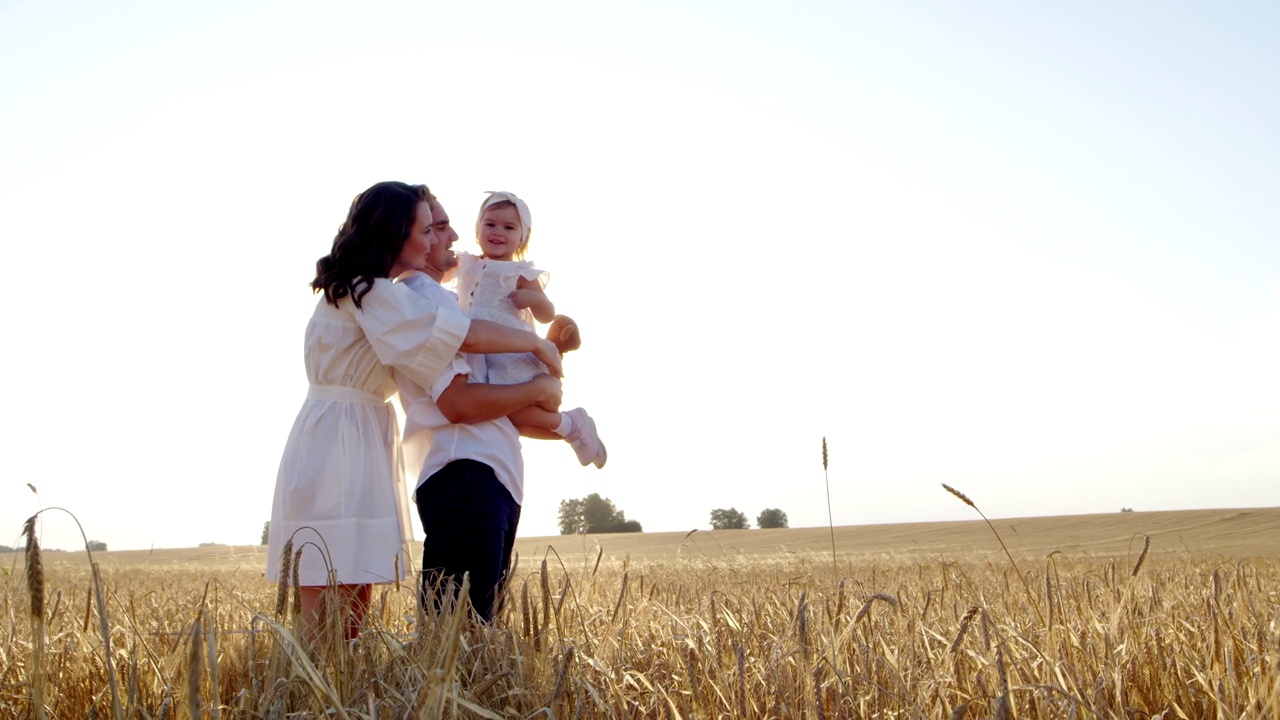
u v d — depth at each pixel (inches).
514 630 143.9
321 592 161.9
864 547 1814.7
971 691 124.5
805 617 122.4
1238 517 2267.5
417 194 186.9
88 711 124.1
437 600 159.9
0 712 126.0
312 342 180.4
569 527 3075.8
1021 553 1071.0
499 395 178.7
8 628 161.3
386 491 178.4
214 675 105.9
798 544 2001.7
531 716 114.6
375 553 173.2
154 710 121.0
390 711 113.5
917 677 131.2
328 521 169.9
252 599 245.6
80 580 411.2
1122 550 1240.8
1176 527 2160.4
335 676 122.9
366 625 145.8
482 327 179.6
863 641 138.6
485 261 210.1
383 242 178.1
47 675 132.2
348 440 175.2
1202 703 128.1
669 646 158.2
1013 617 187.9
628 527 3056.1
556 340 217.9
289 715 115.5
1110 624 154.9
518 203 218.2
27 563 92.7
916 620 162.7
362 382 179.9
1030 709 121.8
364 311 174.6
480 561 171.0
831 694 126.4
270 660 120.4
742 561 648.4
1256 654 135.3
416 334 172.9
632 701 131.5
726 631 158.4
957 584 227.0
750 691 127.1
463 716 115.9
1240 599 167.6
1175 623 162.2
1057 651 134.9
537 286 214.8
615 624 171.5
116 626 157.0
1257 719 108.6
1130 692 132.3
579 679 124.6
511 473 182.4
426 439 184.5
